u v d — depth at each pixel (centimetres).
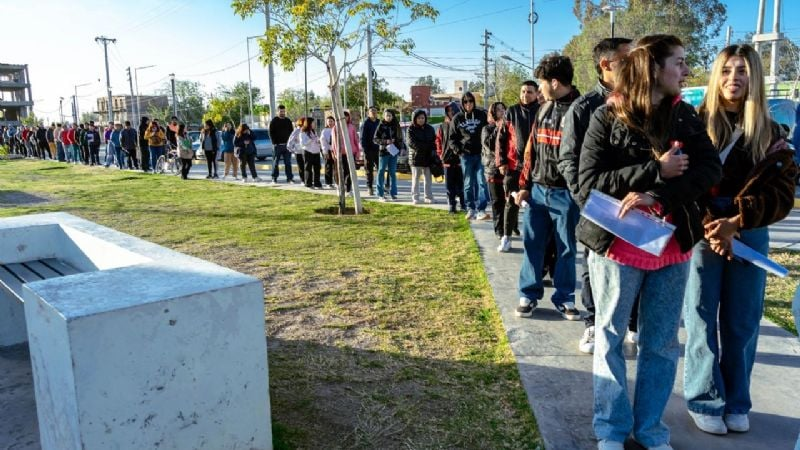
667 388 275
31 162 2902
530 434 299
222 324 249
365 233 827
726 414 302
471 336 430
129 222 973
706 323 294
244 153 1620
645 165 244
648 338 273
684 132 249
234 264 654
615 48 325
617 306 266
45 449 258
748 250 271
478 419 314
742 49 276
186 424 244
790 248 676
